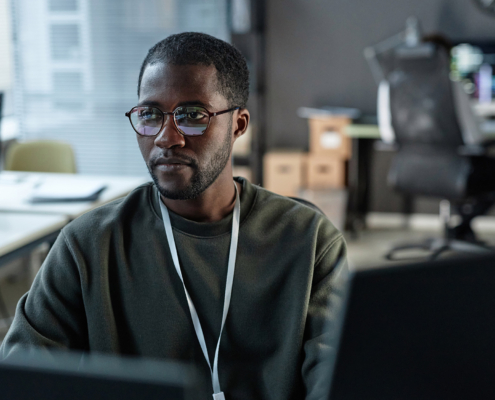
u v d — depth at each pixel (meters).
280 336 1.00
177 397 0.43
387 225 4.94
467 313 0.52
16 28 4.95
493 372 0.53
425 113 3.36
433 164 3.48
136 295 1.00
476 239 3.91
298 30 4.93
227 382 0.99
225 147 0.97
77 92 5.06
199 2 4.89
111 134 5.09
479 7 4.62
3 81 4.66
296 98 5.03
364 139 4.88
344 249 1.08
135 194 1.07
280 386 0.98
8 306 3.38
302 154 4.88
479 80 4.46
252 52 4.79
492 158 3.38
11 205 2.37
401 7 4.75
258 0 4.84
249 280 1.00
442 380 0.52
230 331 0.99
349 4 4.82
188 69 0.94
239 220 1.02
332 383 0.52
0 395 0.46
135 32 4.96
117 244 1.02
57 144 3.31
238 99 1.00
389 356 0.51
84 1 4.94
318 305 1.01
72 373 0.44
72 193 2.47
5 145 4.27
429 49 3.19
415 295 0.51
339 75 4.94
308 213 1.06
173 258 0.99
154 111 0.94
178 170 0.94
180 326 0.98
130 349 1.00
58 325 1.00
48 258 1.04
